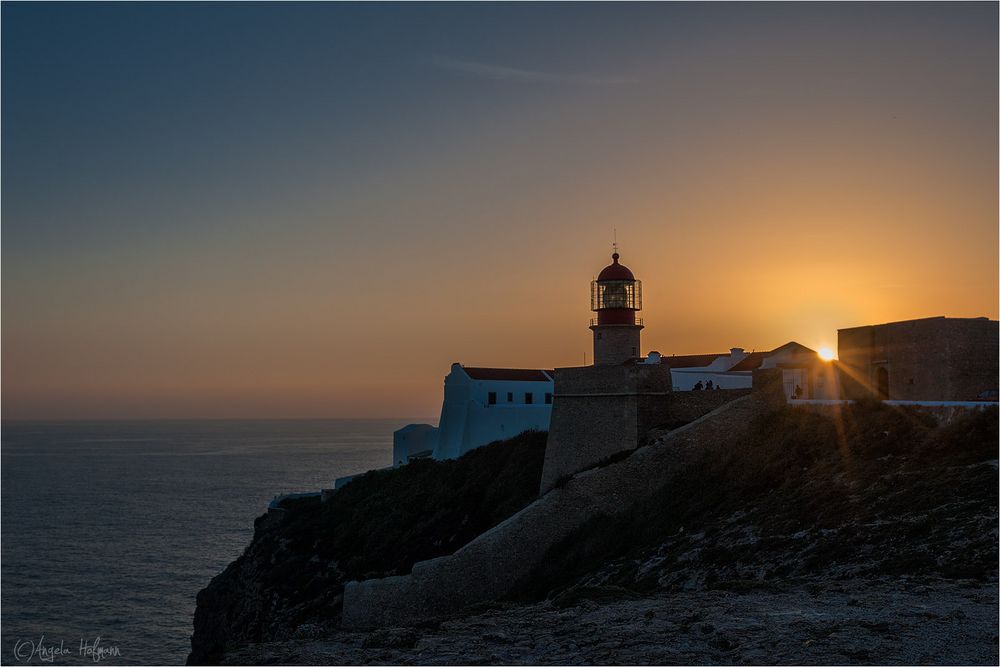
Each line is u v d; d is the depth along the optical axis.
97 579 94.88
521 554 43.41
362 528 63.28
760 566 28.48
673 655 17.86
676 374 72.31
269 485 184.00
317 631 24.34
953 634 17.88
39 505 155.25
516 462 63.00
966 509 27.16
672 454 44.59
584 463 54.38
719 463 43.38
